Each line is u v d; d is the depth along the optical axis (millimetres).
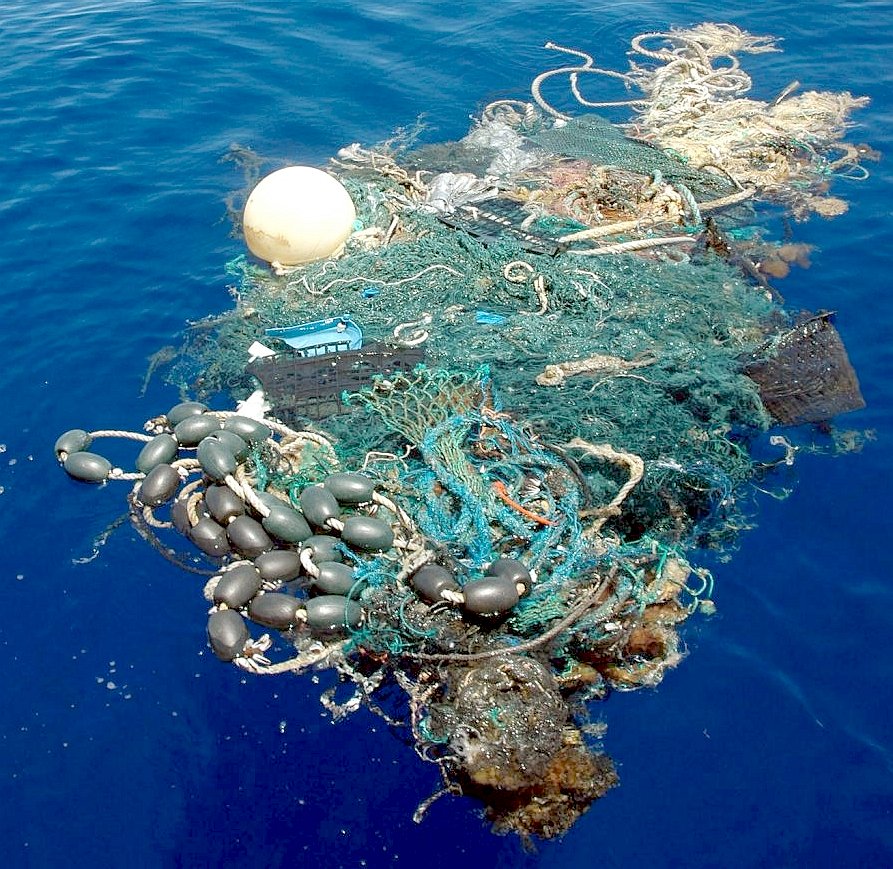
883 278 8258
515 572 5359
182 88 12031
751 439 6676
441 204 9414
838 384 6902
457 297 8055
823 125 10805
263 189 8516
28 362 7699
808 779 4730
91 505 6387
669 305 7691
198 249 9078
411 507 6152
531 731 4746
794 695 5105
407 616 5324
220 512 5930
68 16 14000
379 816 4676
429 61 12914
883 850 4445
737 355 7219
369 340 7586
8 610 5723
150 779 4875
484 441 6570
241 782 4836
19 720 5148
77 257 8930
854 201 9391
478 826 4621
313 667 5344
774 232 8953
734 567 5809
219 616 5363
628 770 4793
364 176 10086
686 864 4438
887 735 4906
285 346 7621
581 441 6336
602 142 10594
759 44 13000
